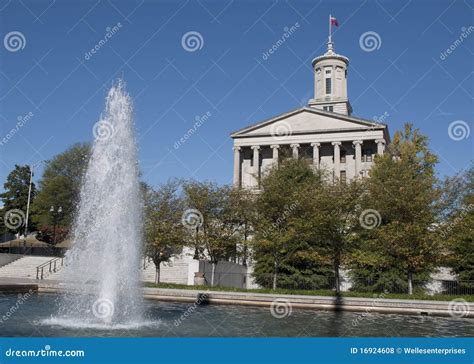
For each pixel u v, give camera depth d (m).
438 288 41.53
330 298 27.66
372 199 37.69
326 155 77.25
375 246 37.09
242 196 42.91
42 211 65.19
